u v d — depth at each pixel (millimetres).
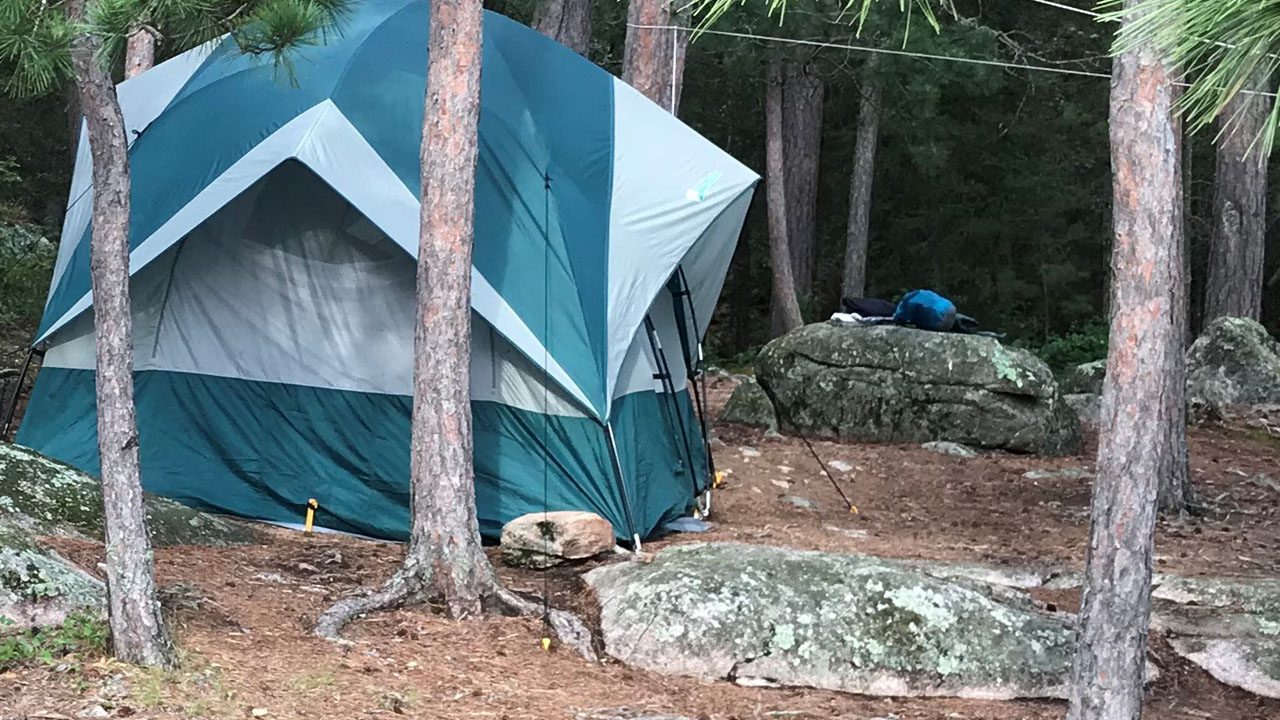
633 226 9141
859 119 23984
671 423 9820
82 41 4770
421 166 6824
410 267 8891
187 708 4613
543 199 8867
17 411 11945
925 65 19000
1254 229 19656
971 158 27219
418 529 6684
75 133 21094
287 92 9102
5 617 5234
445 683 5516
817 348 14078
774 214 21844
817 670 6195
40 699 4512
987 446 13359
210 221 9023
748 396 14375
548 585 7258
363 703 5043
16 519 6879
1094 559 4957
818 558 6996
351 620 6242
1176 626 7129
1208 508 10914
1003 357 13562
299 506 8828
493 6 20484
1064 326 27953
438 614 6547
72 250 9750
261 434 8961
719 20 18188
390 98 9055
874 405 13664
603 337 8570
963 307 28516
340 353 8930
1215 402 15922
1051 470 12469
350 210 8977
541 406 8617
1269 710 6328
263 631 5875
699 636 6270
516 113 9250
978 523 10258
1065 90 24703
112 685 4711
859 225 24109
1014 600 7180
